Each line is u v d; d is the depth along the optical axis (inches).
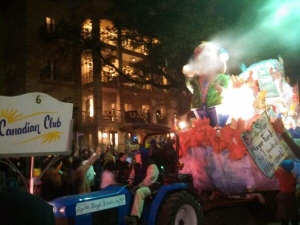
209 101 305.7
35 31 943.0
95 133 987.9
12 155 175.9
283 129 195.9
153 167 241.1
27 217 74.7
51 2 974.4
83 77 1047.0
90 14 946.1
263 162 273.1
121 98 1070.4
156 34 599.8
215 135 281.6
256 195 301.7
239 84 291.3
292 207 239.6
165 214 228.4
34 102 184.1
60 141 192.1
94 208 216.8
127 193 238.4
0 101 173.2
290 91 344.8
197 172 301.9
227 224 295.7
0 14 1026.7
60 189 318.3
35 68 940.0
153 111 1177.4
